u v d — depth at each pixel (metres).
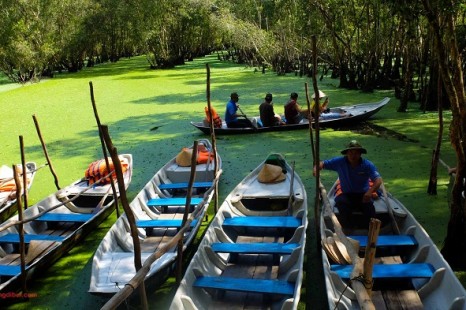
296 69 23.69
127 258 5.20
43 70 28.09
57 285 5.32
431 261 4.62
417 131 10.44
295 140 10.23
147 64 35.22
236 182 8.04
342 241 4.05
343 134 10.49
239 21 26.61
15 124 13.85
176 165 8.28
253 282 4.53
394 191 7.15
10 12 23.81
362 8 17.38
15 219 6.15
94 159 9.91
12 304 5.01
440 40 4.52
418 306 4.19
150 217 6.68
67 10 28.48
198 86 19.80
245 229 6.24
